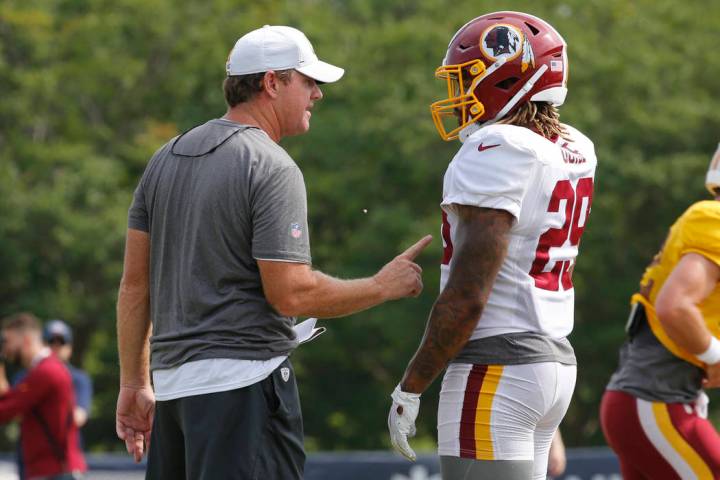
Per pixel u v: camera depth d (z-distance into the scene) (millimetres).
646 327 18906
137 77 97250
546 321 13570
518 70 13789
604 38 94312
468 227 13109
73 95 95438
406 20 95688
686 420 18438
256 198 14086
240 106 14867
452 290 13047
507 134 13242
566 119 85250
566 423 90688
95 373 97250
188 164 14523
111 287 88750
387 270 14703
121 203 88000
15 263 83062
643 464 18844
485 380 13516
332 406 93188
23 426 32938
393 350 87938
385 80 91625
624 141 86875
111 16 95625
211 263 14203
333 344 87438
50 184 88562
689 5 99312
